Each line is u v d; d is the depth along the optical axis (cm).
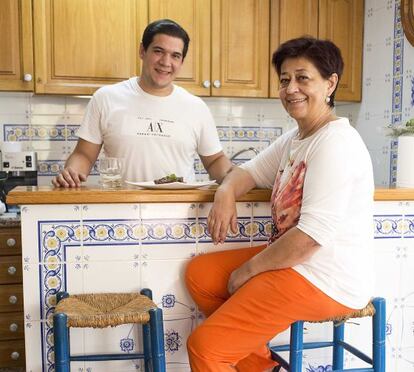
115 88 222
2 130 284
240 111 316
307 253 124
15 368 242
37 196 145
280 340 168
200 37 278
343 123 129
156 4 270
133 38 269
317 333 172
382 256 170
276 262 127
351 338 173
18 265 238
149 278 157
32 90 259
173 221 157
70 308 135
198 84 281
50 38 259
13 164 273
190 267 154
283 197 135
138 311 132
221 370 128
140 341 160
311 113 134
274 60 139
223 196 149
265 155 160
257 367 153
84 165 219
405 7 265
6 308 239
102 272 154
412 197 166
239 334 127
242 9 284
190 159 230
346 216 127
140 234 155
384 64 288
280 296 127
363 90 309
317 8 296
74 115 291
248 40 286
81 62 263
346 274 128
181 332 161
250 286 130
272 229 153
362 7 304
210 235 155
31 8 254
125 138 217
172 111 220
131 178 220
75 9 260
